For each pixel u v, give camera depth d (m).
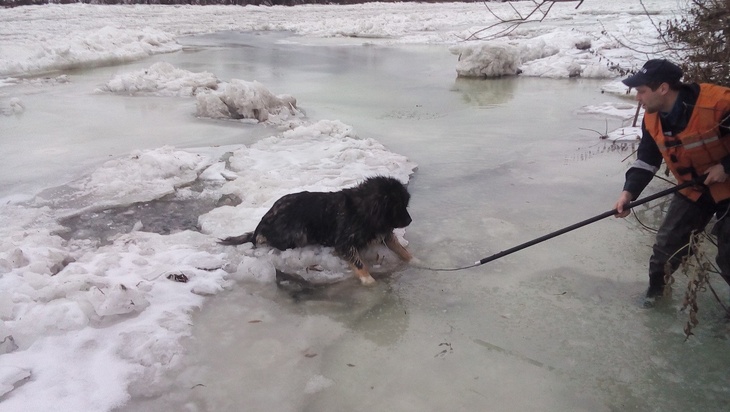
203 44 21.09
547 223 5.17
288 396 3.02
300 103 10.62
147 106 10.28
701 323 3.64
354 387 3.10
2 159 7.00
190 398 2.99
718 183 3.33
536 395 3.03
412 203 5.69
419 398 3.01
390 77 13.86
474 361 3.32
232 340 3.52
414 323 3.74
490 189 6.04
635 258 4.51
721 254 3.50
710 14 5.38
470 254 4.64
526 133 8.31
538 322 3.71
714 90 3.21
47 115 9.43
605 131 8.23
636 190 3.67
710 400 2.96
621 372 3.21
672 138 3.36
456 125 8.87
